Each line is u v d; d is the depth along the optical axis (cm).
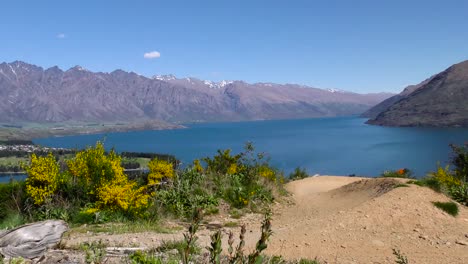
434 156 9894
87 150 1226
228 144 18188
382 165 8738
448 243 822
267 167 1889
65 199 1152
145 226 1016
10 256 570
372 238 873
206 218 1229
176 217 1213
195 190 1409
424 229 931
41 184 1141
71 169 1197
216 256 271
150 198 1295
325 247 812
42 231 623
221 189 1476
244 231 281
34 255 591
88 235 877
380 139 17950
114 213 1127
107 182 1169
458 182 1427
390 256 741
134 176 1493
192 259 530
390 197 1129
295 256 740
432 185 1245
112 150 1255
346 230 933
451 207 1061
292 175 2855
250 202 1444
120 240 805
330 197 1577
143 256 543
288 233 944
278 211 1427
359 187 1562
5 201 1113
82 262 570
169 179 1466
